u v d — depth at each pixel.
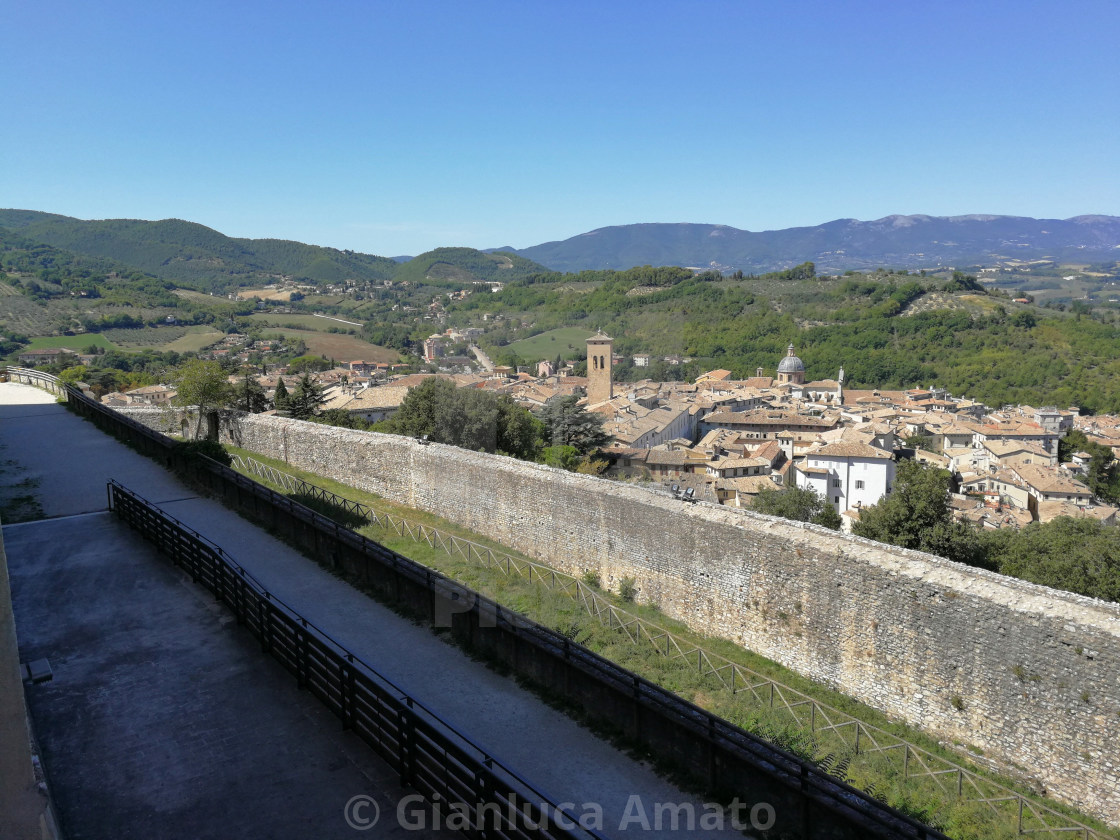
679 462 75.38
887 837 10.44
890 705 19.28
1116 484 94.00
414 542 27.44
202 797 9.17
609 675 14.54
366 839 8.38
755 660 21.80
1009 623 17.06
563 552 27.42
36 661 12.58
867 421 110.81
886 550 19.88
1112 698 15.51
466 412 43.69
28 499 24.56
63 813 8.87
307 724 10.87
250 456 38.28
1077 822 15.02
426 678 15.69
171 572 17.30
